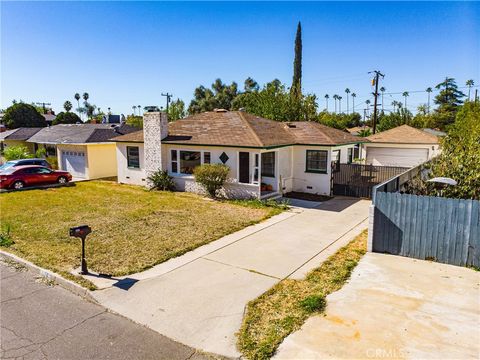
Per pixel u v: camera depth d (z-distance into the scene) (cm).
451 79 6762
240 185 1694
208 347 543
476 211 808
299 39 4159
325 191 1817
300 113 3297
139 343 559
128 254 948
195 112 6253
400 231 902
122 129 2895
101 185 2220
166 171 1995
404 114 4466
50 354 535
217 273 821
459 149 1165
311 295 691
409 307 636
